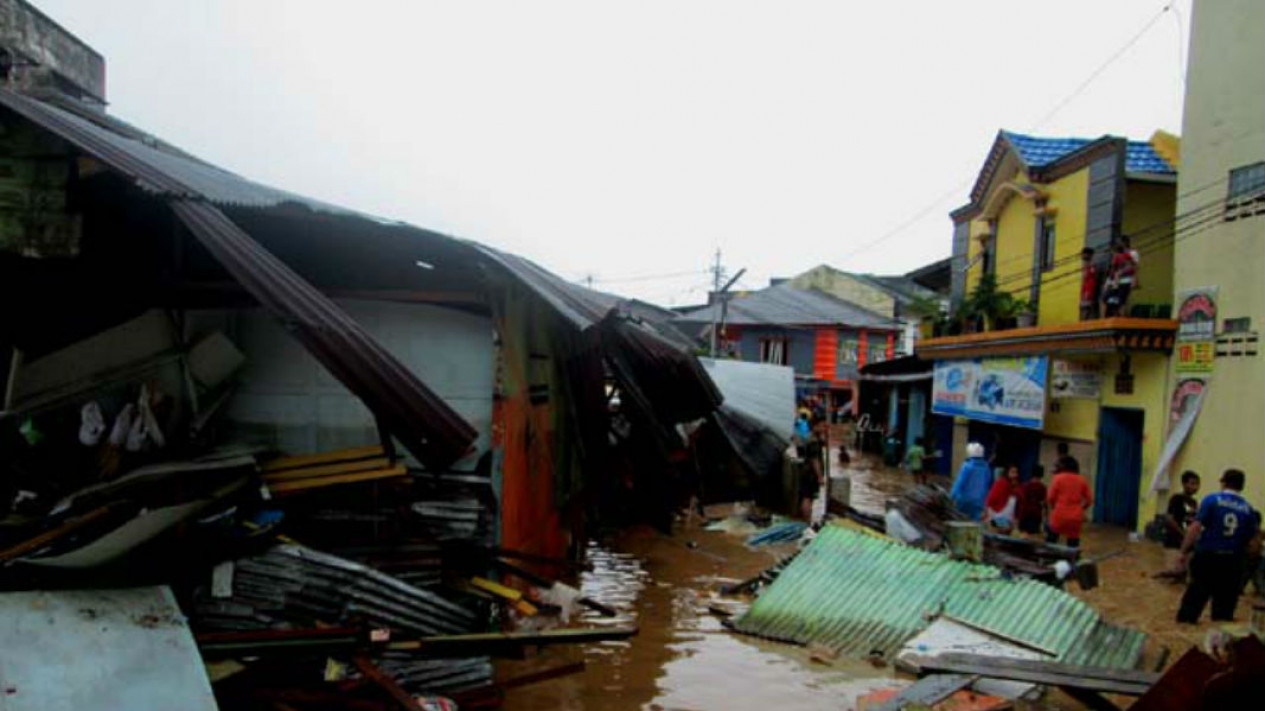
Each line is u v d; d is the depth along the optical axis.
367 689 5.29
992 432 20.47
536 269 8.95
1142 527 14.49
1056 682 6.13
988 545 9.78
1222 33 13.04
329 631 5.16
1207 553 8.65
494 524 7.48
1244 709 4.65
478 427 7.54
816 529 13.20
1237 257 12.57
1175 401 13.85
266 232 7.22
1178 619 8.88
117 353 6.63
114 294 6.61
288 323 4.69
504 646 5.58
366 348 4.86
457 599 6.73
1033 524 12.83
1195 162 13.52
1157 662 7.41
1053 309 17.89
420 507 7.00
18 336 6.23
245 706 5.00
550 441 9.93
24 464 6.10
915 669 7.30
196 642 4.82
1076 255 16.98
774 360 40.84
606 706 6.57
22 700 3.72
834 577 8.94
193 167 6.32
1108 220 15.92
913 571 8.60
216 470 6.06
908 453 24.08
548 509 9.84
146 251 6.77
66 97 7.93
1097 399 16.09
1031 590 7.79
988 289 19.36
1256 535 10.46
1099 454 16.05
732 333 42.06
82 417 6.29
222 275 6.94
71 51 10.35
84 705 3.83
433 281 7.75
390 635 5.35
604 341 11.27
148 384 6.70
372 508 6.67
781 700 6.77
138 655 4.18
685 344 12.47
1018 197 19.61
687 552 12.77
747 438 14.98
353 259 7.62
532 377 9.05
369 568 5.70
